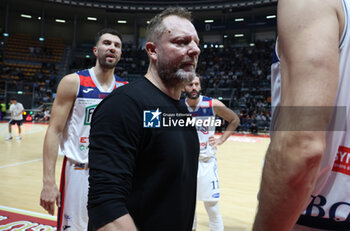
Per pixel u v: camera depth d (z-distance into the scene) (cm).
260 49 2359
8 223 280
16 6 2298
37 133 1202
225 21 2505
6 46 2220
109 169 84
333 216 70
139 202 95
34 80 2039
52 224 279
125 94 93
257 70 2200
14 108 977
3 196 376
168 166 96
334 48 51
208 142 255
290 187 49
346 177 68
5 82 1861
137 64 2400
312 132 47
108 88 211
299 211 53
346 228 70
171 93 107
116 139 87
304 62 49
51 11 2405
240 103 1733
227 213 330
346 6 56
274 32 2412
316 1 53
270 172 52
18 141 946
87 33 2562
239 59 2364
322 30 51
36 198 371
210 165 254
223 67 2334
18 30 2380
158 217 96
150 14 2469
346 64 60
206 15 2481
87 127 201
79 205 194
